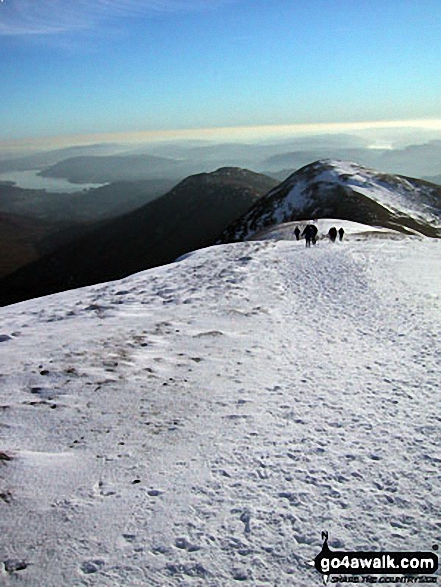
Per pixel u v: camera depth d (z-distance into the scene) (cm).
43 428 788
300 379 1033
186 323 1469
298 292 1927
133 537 551
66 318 1614
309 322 1504
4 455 694
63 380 980
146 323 1470
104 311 1672
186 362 1124
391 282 1995
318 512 599
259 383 1008
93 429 794
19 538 539
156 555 527
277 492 637
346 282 2039
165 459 711
